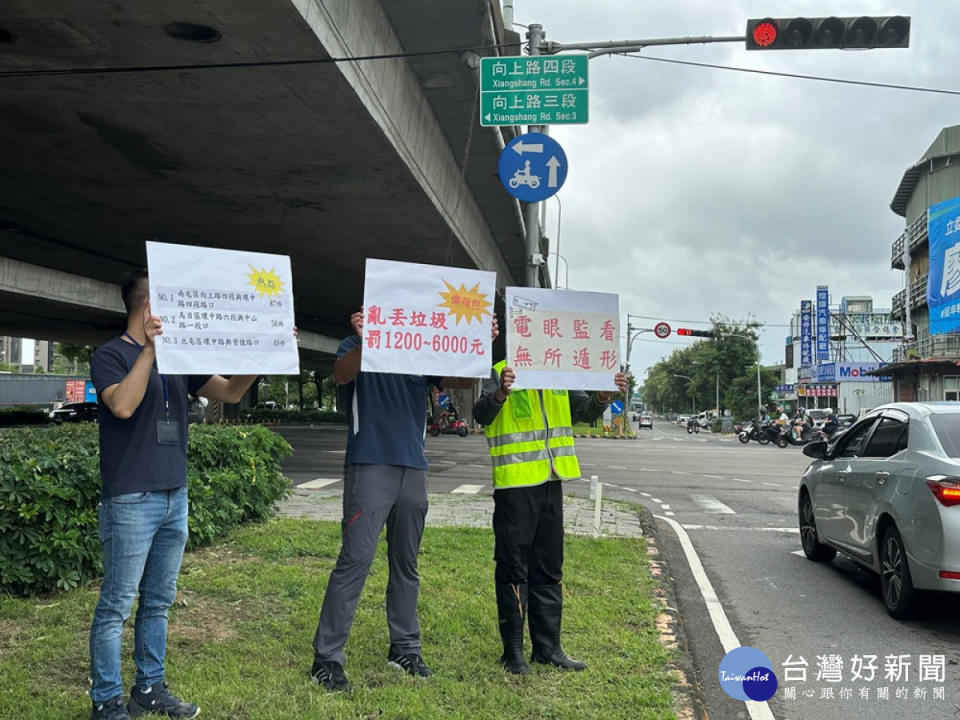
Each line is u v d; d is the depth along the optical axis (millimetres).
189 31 9391
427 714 3955
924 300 44469
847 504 7531
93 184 16125
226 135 12867
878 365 59500
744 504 13773
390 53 12086
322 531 8609
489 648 5027
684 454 28547
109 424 3797
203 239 21203
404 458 4539
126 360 3820
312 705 4004
